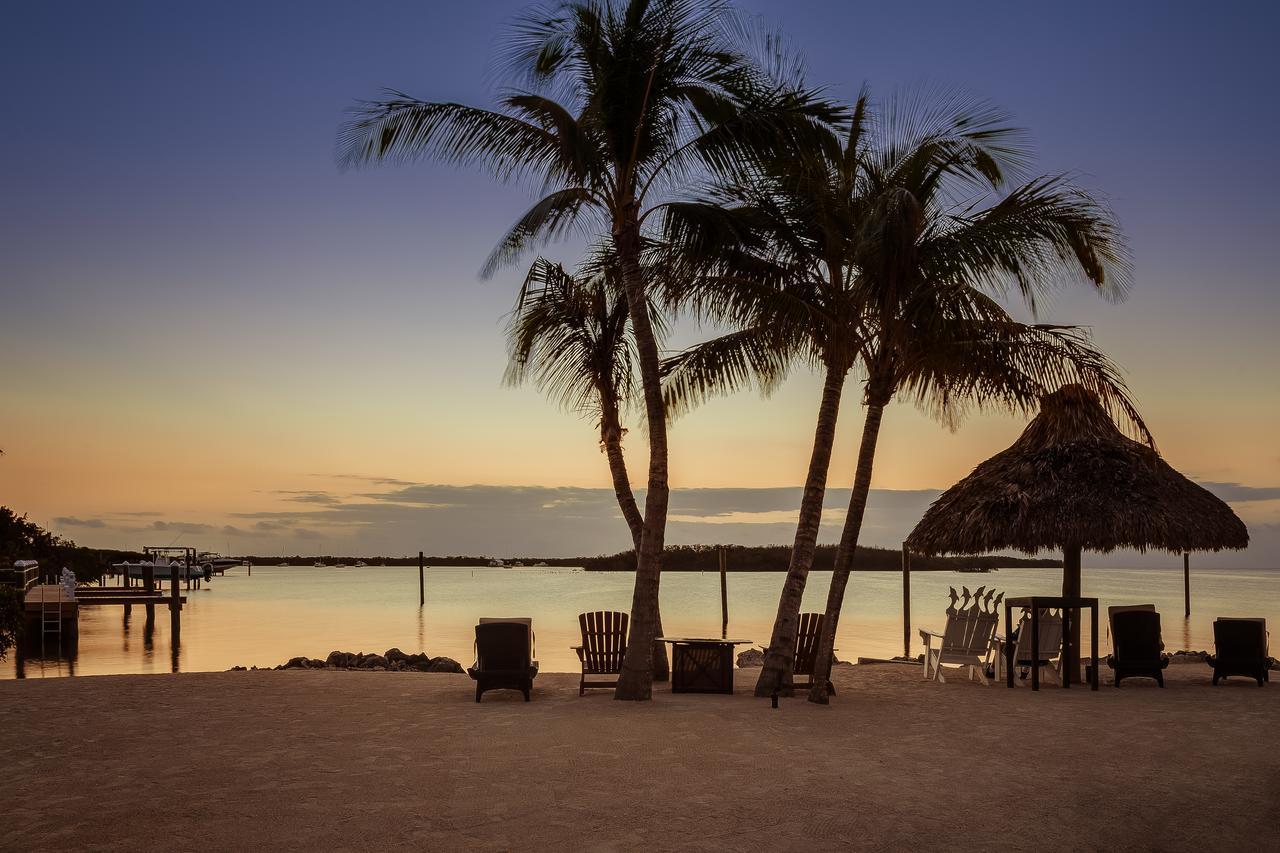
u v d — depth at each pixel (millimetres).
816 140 11859
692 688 12547
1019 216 11789
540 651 21672
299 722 9953
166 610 39031
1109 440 14047
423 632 28000
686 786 7223
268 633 27766
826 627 11719
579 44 12070
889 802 6805
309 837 5961
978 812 6578
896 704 11445
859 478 12023
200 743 8812
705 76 12078
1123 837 6094
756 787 7203
